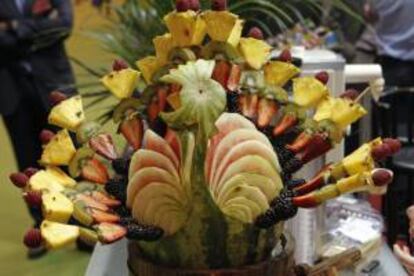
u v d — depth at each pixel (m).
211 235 1.17
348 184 1.15
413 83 3.52
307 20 2.27
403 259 1.56
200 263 1.19
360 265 1.48
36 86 3.40
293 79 1.28
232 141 1.18
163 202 1.17
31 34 3.32
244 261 1.20
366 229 1.60
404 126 2.82
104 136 1.27
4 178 4.68
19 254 3.55
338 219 1.66
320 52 1.69
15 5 3.34
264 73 1.26
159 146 1.17
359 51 3.52
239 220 1.17
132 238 1.17
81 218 1.13
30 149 3.54
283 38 1.95
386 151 1.16
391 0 3.44
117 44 1.91
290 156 1.25
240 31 1.25
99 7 2.31
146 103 1.24
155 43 1.24
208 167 1.16
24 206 4.17
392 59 3.54
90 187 1.21
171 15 1.21
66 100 1.27
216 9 1.21
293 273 1.30
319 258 1.49
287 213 1.18
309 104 1.26
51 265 3.41
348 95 1.30
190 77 1.15
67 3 3.45
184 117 1.13
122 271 1.47
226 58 1.23
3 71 3.41
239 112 1.24
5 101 3.43
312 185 1.19
